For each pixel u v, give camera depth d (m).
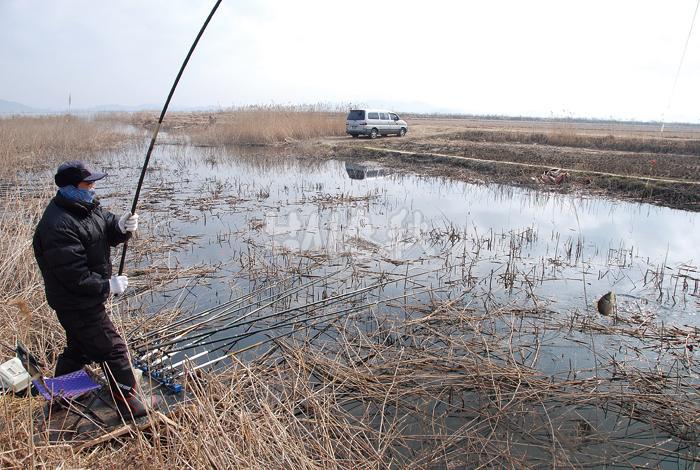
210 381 4.10
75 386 3.66
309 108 32.81
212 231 10.48
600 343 5.95
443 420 4.50
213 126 34.06
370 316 6.55
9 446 3.28
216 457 3.29
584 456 4.07
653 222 11.45
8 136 21.06
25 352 3.55
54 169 17.34
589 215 12.10
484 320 6.48
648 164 16.88
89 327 3.58
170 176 17.73
